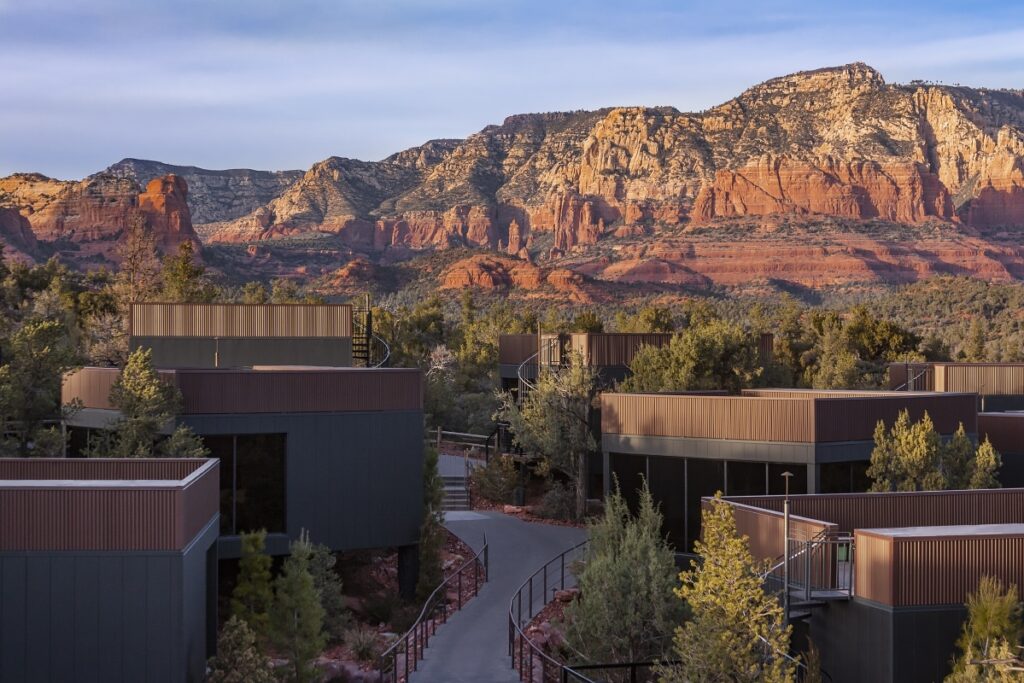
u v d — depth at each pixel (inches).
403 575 1279.5
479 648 1042.7
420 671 974.4
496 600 1206.3
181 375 1179.3
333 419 1227.2
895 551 829.8
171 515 818.2
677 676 808.9
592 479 1675.7
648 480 1354.6
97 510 813.9
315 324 1831.9
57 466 981.2
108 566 813.2
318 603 941.2
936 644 831.7
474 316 4549.7
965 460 1171.3
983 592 783.1
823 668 902.4
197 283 3351.4
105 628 812.6
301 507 1210.6
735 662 768.3
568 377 1635.1
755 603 798.5
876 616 843.4
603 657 957.2
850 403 1268.5
